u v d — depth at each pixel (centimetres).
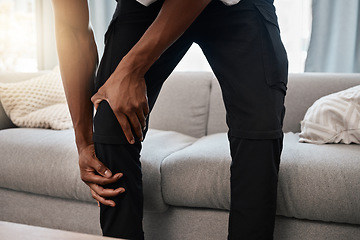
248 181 79
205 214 117
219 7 80
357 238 104
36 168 134
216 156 118
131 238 80
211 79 191
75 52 89
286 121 169
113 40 82
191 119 185
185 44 87
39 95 184
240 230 79
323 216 104
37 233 48
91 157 83
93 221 129
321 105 141
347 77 167
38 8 279
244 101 78
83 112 89
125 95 73
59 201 135
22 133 155
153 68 82
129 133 76
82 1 91
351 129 131
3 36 273
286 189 106
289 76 175
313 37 218
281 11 227
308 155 113
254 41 79
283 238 110
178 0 70
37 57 283
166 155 130
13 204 144
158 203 117
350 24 212
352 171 103
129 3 81
